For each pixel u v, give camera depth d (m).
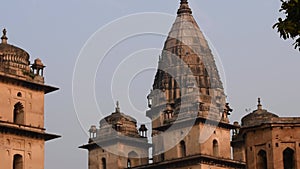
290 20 33.19
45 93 95.88
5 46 93.25
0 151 86.31
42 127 92.62
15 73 91.06
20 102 91.19
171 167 117.69
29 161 89.50
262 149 83.19
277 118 82.69
